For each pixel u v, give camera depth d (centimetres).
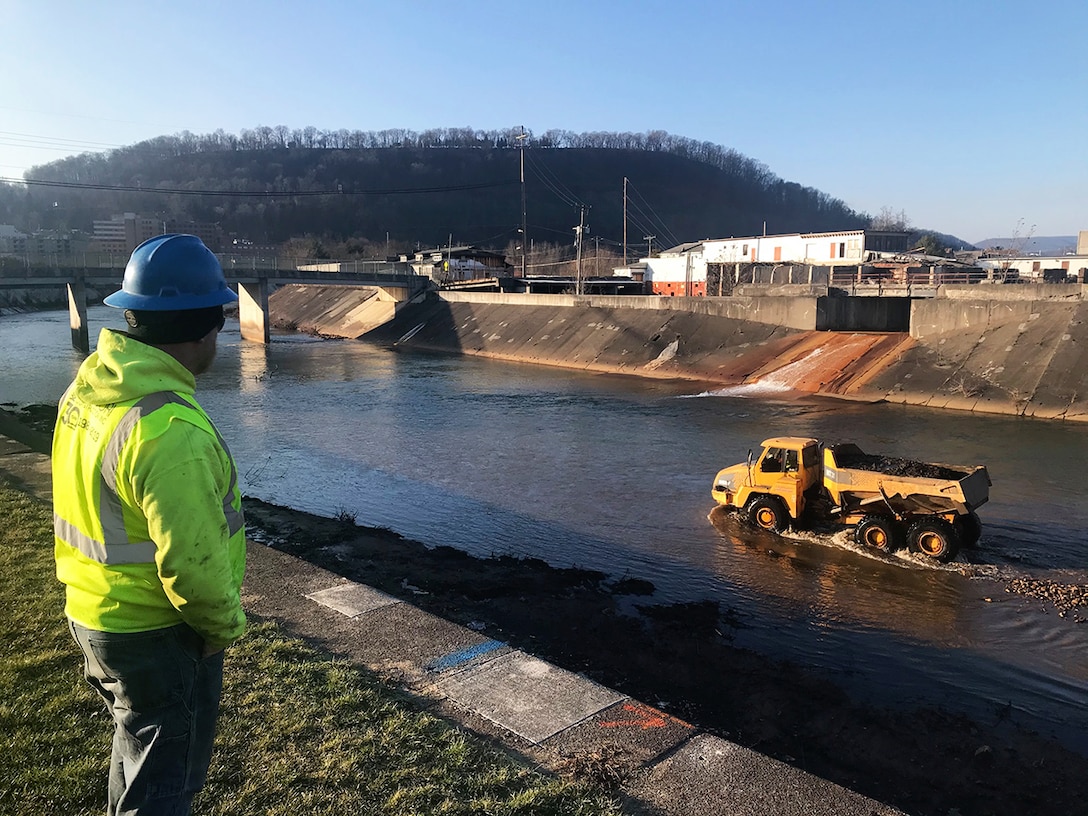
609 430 3303
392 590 1393
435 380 5084
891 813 538
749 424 3388
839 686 1135
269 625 810
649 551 1770
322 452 2916
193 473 277
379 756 560
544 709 662
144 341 306
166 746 302
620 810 517
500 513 2098
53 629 754
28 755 528
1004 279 5906
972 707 1078
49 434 2483
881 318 4938
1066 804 838
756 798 549
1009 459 2659
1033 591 1490
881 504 1742
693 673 1137
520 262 14238
